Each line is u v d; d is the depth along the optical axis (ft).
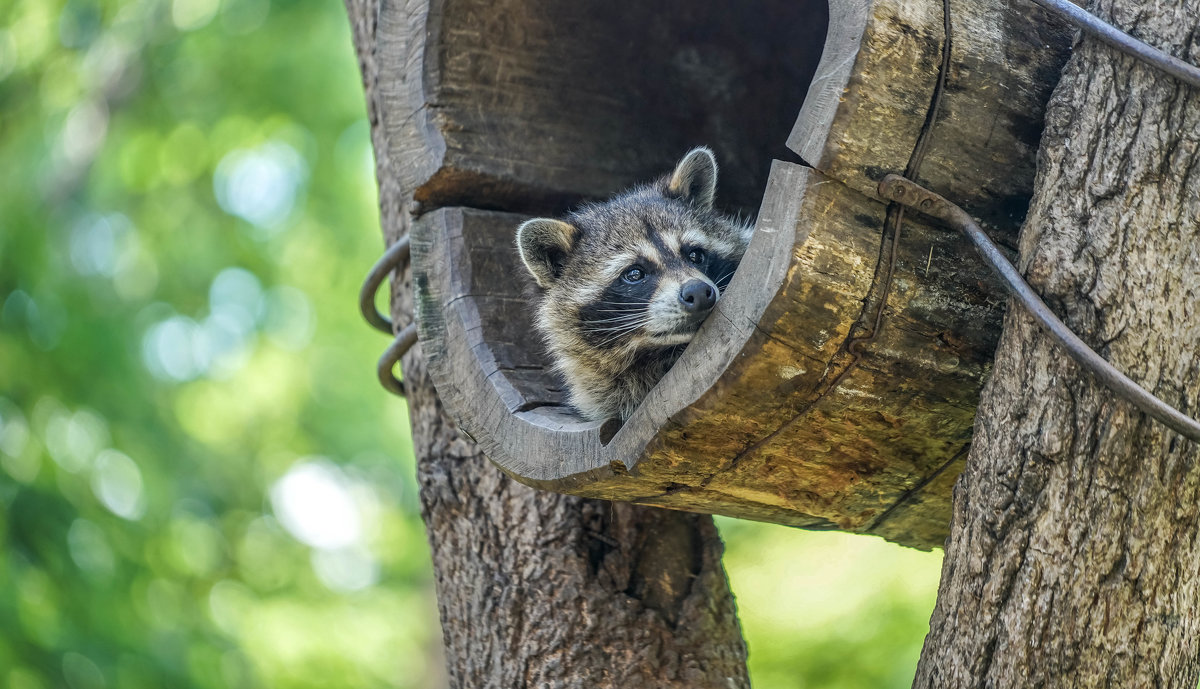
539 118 22.45
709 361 15.03
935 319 15.11
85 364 47.55
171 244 57.31
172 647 39.55
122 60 56.18
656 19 23.21
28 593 37.68
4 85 56.34
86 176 56.85
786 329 14.47
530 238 21.20
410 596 73.20
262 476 60.03
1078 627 13.83
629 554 21.65
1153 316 13.82
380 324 24.72
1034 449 14.16
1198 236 13.87
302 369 63.52
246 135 56.03
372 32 24.99
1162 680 13.80
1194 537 13.94
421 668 69.21
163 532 45.60
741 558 51.96
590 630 20.84
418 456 23.47
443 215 21.25
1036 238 14.47
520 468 18.51
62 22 55.62
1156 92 14.08
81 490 42.34
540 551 21.49
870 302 14.71
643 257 21.54
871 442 16.40
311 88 54.44
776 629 47.80
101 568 40.55
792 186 14.56
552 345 21.43
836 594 47.93
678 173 23.11
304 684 54.34
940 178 14.98
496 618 21.38
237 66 54.34
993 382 14.75
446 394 20.54
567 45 22.34
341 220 58.44
